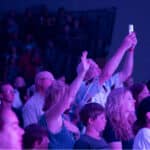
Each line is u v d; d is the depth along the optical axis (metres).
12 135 5.29
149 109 7.53
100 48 21.98
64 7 23.67
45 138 6.56
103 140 7.19
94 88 9.02
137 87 9.00
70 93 7.52
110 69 8.95
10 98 10.21
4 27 23.55
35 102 8.80
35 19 23.28
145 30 21.39
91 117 7.20
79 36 22.14
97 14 22.67
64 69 21.81
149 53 20.95
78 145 7.03
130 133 7.75
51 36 22.59
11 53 22.64
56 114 7.39
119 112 7.73
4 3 25.11
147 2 21.73
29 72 21.69
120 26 22.06
